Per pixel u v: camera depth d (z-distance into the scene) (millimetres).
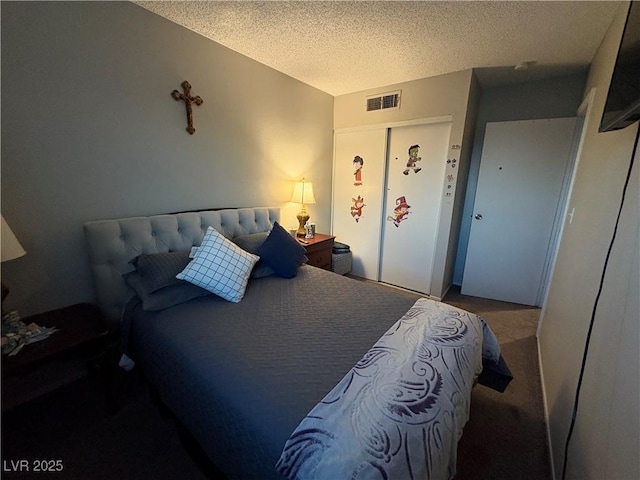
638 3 906
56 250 1551
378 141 3287
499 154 2889
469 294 3283
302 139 3143
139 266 1653
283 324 1388
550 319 2035
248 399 929
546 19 1753
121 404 1551
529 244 2904
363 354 1142
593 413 961
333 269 3391
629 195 999
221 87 2232
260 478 838
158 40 1816
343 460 683
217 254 1714
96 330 1380
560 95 2719
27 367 1152
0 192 1354
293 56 2387
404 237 3354
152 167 1902
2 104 1312
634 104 811
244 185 2574
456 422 918
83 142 1579
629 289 853
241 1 1645
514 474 1236
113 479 1180
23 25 1328
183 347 1213
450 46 2150
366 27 1906
